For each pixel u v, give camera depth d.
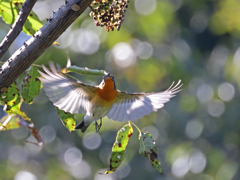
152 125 13.81
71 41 12.75
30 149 13.73
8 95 4.03
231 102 14.01
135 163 13.76
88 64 12.77
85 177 13.67
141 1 13.91
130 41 13.45
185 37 16.12
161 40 14.09
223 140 13.91
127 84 13.02
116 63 12.97
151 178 13.70
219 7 15.96
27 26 4.06
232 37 16.31
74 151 13.94
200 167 13.72
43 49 3.31
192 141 14.02
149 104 4.72
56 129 13.55
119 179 13.73
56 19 3.27
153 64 13.38
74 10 3.25
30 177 13.28
